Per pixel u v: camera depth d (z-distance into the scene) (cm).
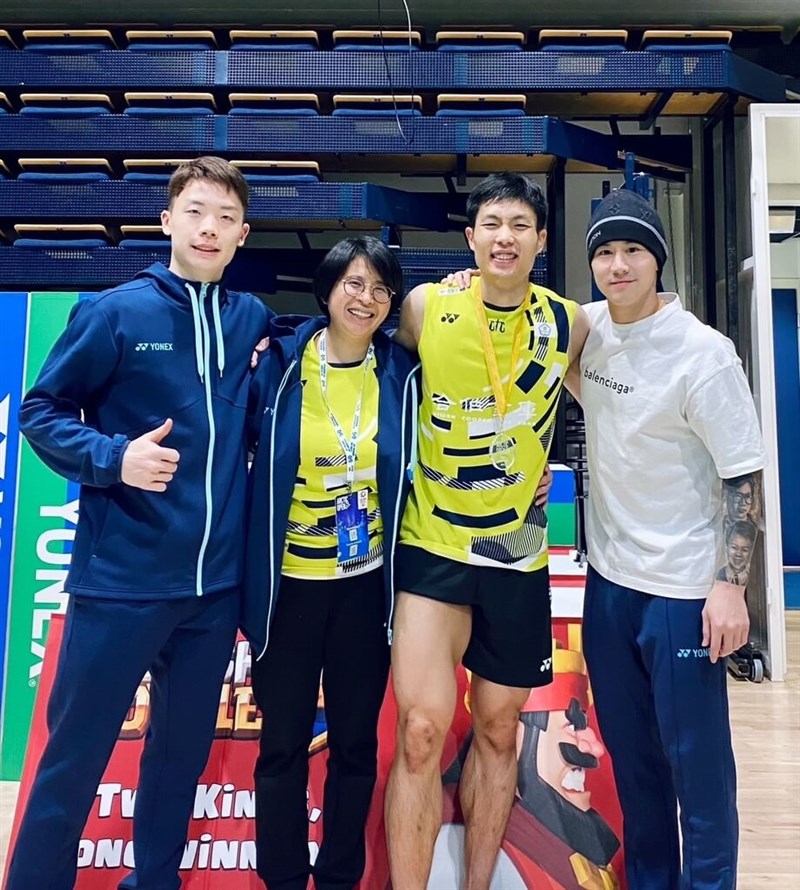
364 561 145
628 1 389
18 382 272
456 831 172
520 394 148
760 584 357
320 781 179
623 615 147
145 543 132
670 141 403
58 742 133
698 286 425
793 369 539
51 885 134
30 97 348
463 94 355
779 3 390
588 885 166
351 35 358
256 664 145
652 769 150
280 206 345
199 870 170
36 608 261
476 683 159
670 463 142
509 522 148
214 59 350
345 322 143
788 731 277
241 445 143
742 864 186
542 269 367
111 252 336
